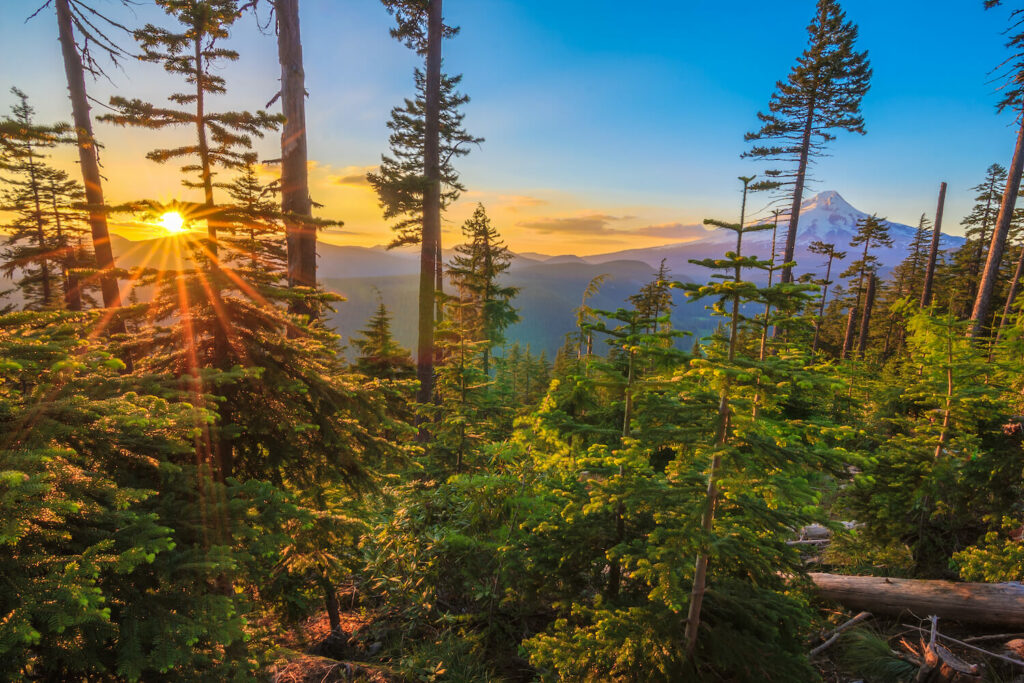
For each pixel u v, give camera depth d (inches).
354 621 247.8
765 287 123.6
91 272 147.7
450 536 235.5
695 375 149.0
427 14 595.2
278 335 175.6
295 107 425.4
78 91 456.8
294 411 165.6
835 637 215.2
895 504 269.3
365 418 178.5
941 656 175.8
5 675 73.4
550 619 225.0
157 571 98.7
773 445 135.9
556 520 186.9
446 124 937.5
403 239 796.6
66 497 91.5
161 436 120.3
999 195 1187.3
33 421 98.0
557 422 202.5
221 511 116.4
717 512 146.3
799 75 915.4
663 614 148.9
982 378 306.0
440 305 737.0
